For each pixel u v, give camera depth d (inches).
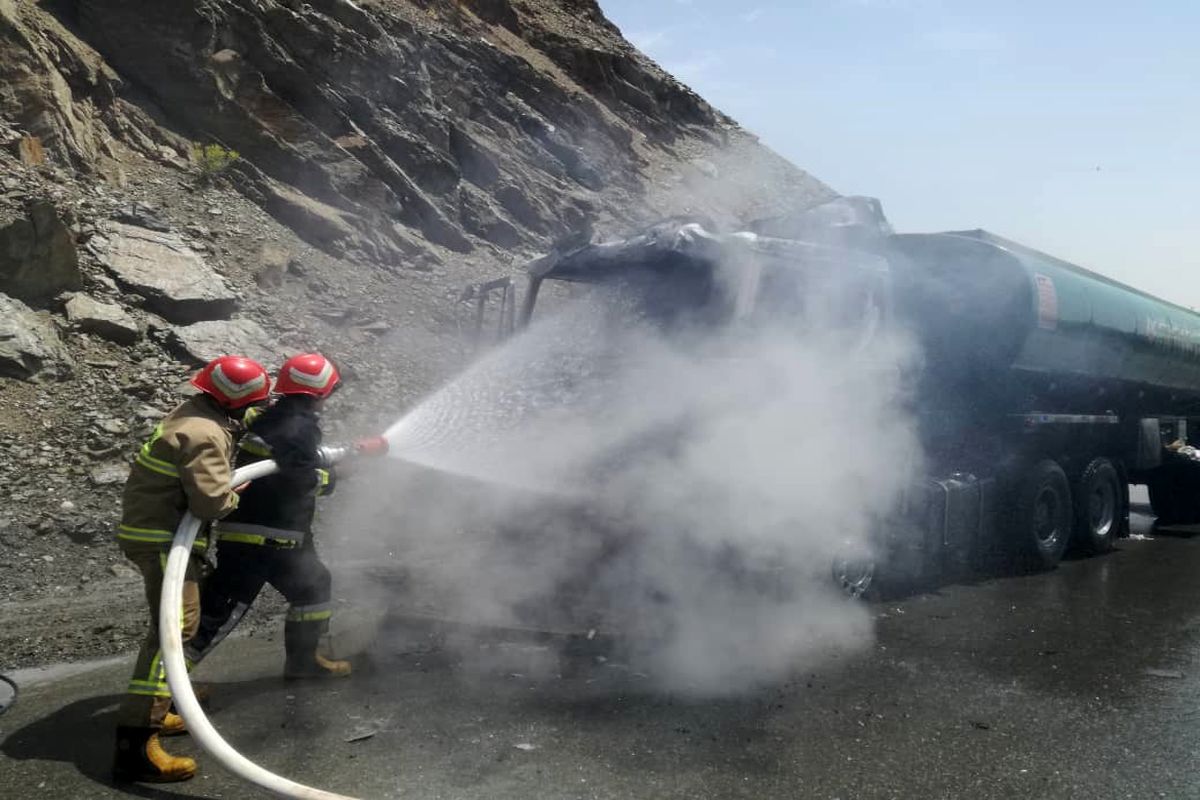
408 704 168.9
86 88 510.3
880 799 134.5
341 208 583.2
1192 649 217.8
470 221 713.6
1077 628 236.5
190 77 555.5
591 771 141.3
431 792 133.2
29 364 335.0
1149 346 377.4
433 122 733.3
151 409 339.0
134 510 146.5
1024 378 319.3
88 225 423.5
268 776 122.9
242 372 151.1
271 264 478.3
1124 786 140.6
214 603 164.2
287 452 164.9
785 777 141.0
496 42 1120.8
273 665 192.7
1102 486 369.7
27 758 144.4
